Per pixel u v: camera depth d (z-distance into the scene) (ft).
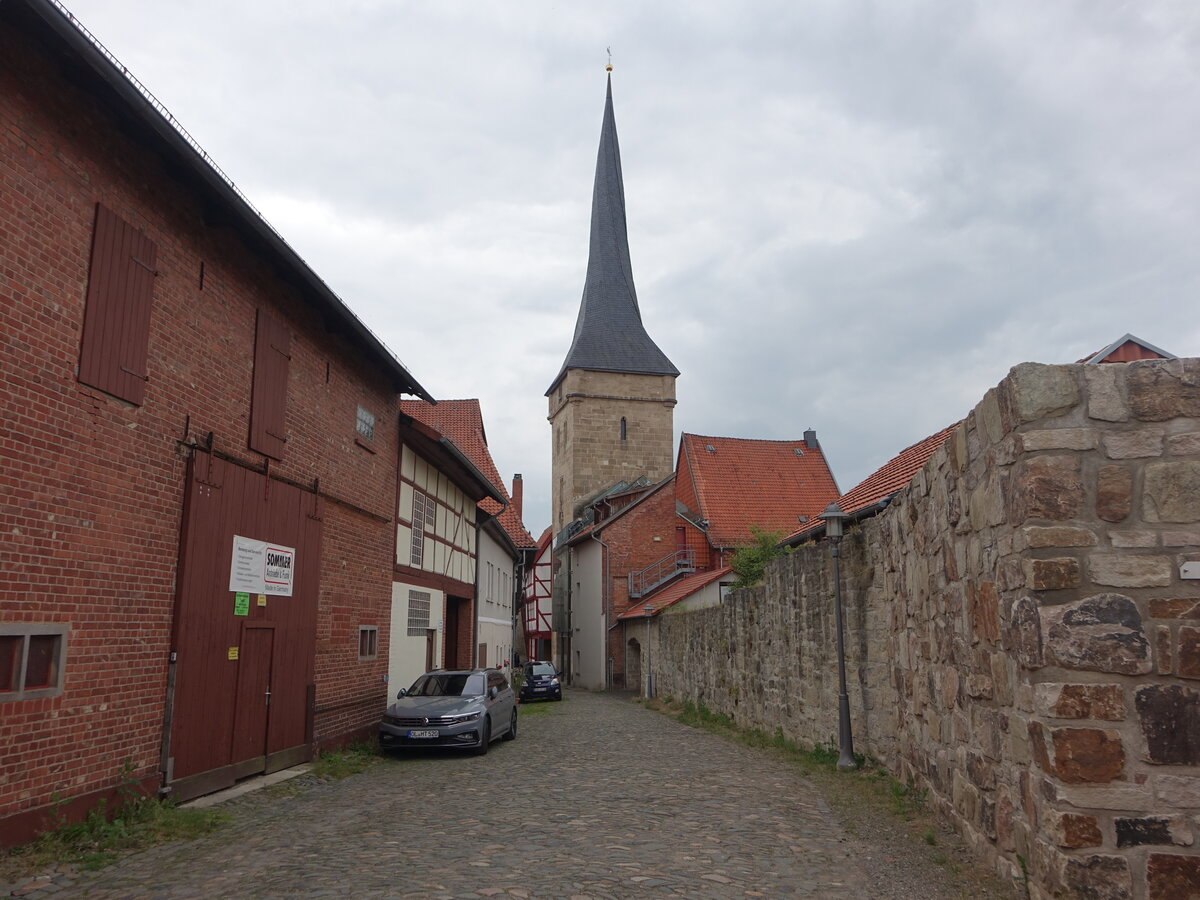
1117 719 15.96
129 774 26.43
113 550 26.05
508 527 104.53
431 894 18.29
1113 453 16.83
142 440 27.66
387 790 33.96
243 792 31.99
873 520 37.52
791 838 24.18
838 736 40.04
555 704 98.07
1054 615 16.48
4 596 21.85
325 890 18.74
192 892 18.88
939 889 18.81
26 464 22.66
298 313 39.34
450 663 74.90
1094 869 15.56
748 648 59.31
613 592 132.26
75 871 20.84
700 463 140.67
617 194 207.72
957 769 23.48
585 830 25.43
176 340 29.63
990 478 19.60
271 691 36.09
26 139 22.88
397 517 53.47
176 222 29.76
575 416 179.63
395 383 51.65
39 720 22.88
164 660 28.53
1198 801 15.49
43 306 23.38
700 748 49.01
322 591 41.65
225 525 32.35
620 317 192.54
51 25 21.47
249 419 34.65
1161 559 16.31
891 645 33.71
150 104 25.09
